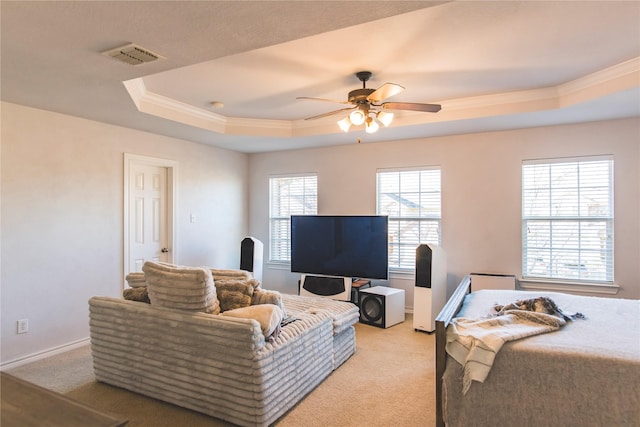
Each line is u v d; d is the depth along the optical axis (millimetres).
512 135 4516
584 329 2238
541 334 2150
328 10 1767
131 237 4387
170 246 4840
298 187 5840
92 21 1880
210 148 5449
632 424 1737
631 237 3959
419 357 3477
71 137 3762
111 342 2820
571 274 4250
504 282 4348
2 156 3258
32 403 1030
